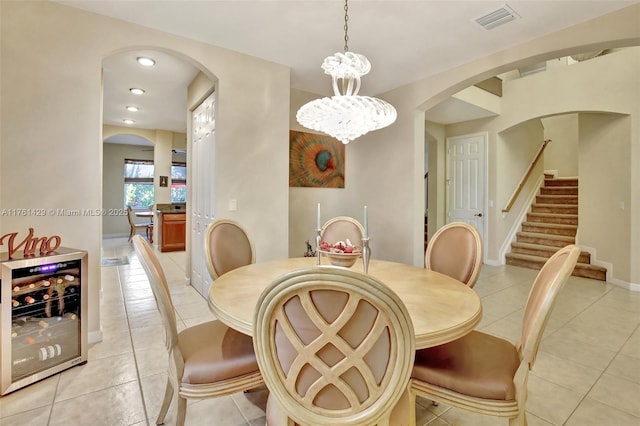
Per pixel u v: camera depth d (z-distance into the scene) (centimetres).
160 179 709
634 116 418
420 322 114
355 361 85
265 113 328
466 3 230
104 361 216
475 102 496
